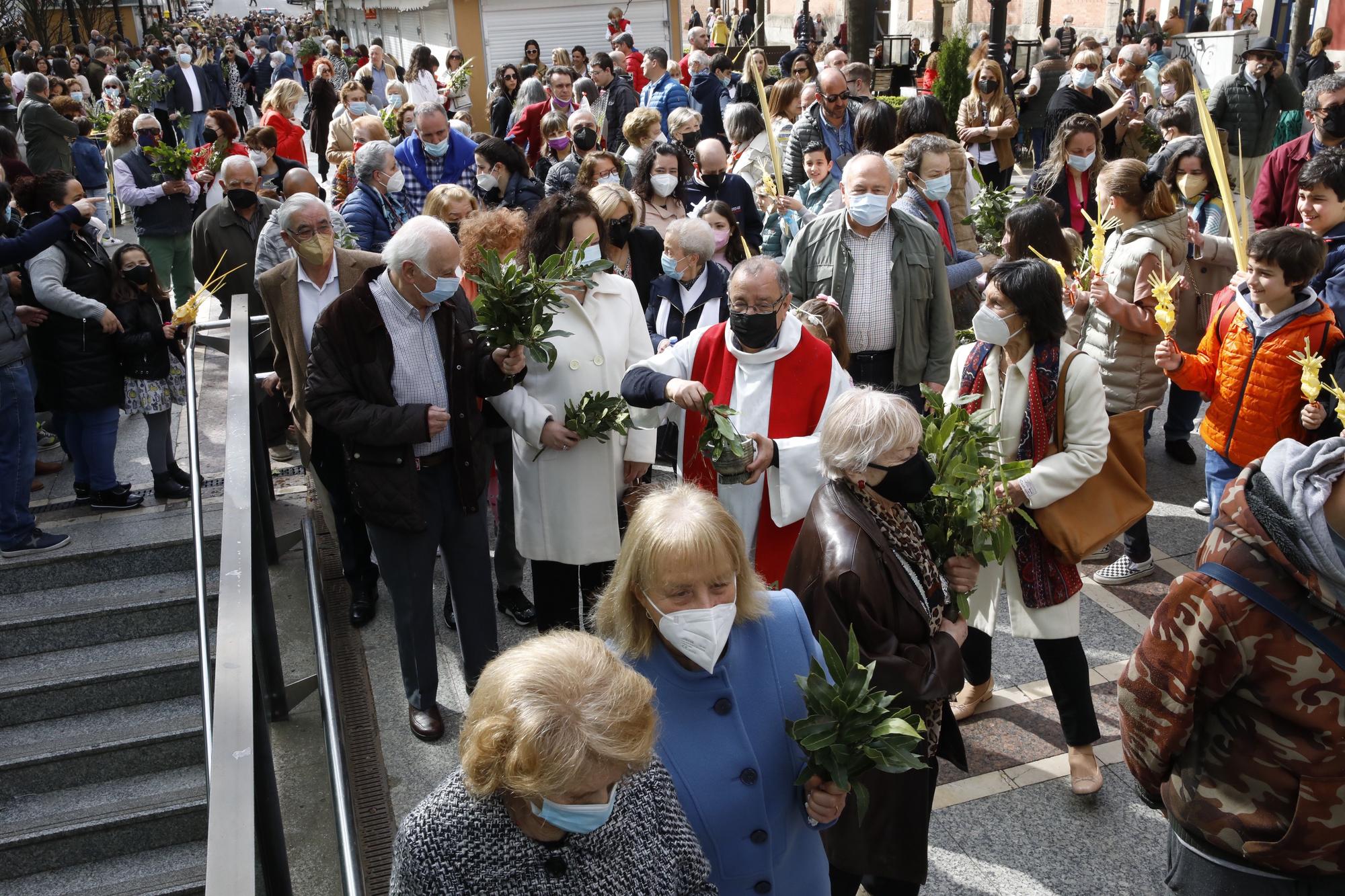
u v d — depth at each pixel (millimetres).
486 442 4672
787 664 2379
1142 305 5172
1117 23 26625
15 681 5016
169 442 5887
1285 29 22516
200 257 6805
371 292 4012
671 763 2287
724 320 5016
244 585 3207
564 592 4449
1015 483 3545
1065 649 3666
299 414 5309
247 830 2229
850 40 14227
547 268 3891
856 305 4945
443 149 8227
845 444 2684
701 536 2201
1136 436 3660
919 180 5559
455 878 1737
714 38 21312
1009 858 3500
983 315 3588
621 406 4062
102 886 4582
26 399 5285
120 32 33250
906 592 2688
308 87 23297
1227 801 2381
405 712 4469
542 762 1603
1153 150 10195
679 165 6797
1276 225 6832
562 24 18797
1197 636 2279
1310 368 4035
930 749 2799
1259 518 2176
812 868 2457
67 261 5441
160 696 5203
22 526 5379
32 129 11742
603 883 1785
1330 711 2203
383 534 4121
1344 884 2338
